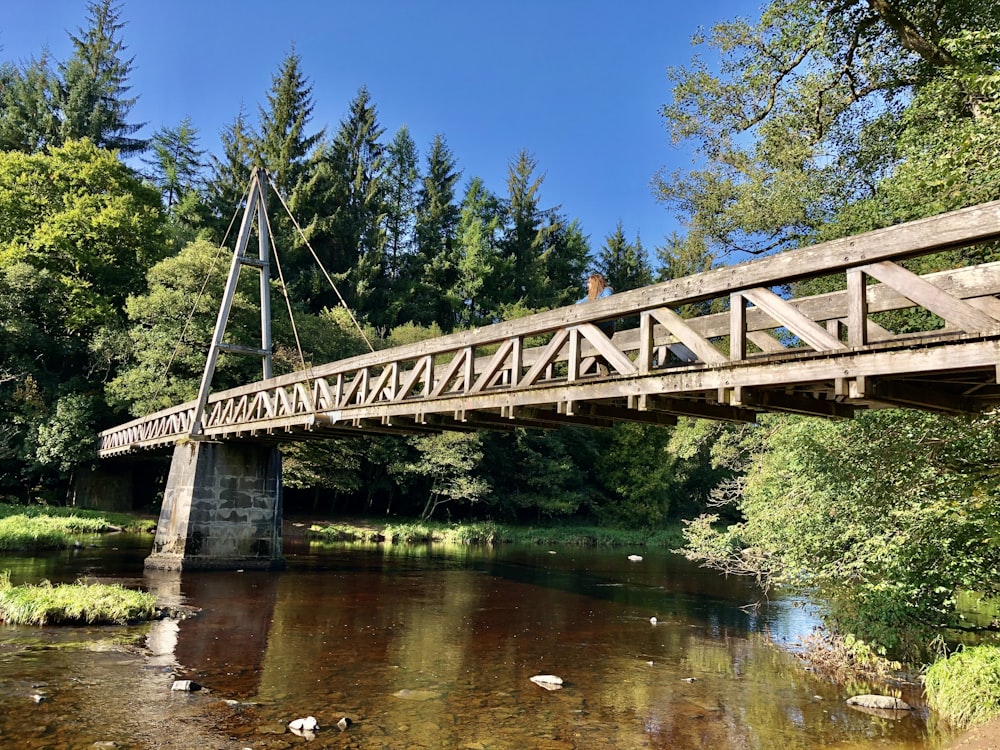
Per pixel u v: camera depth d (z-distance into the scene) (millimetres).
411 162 51281
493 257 45344
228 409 16188
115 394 27938
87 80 44125
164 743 5316
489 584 15625
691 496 43094
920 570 8352
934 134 9305
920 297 4027
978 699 6457
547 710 6574
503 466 36156
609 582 16938
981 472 7258
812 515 9555
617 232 49688
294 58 44906
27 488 27922
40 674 6969
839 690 7672
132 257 33844
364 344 33781
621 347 7957
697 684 7758
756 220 17109
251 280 30562
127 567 15531
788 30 11812
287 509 33062
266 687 6949
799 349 5035
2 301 28453
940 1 10430
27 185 32500
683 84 16141
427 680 7441
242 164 42625
